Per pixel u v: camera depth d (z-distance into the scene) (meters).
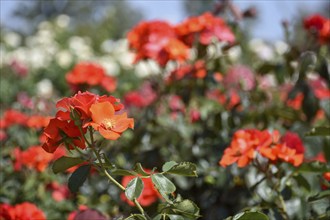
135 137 3.99
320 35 4.12
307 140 3.53
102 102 1.99
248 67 6.69
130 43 4.09
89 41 13.44
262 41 8.48
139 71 8.94
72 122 2.04
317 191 2.80
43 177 3.91
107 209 3.40
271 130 3.82
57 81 10.89
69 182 2.11
